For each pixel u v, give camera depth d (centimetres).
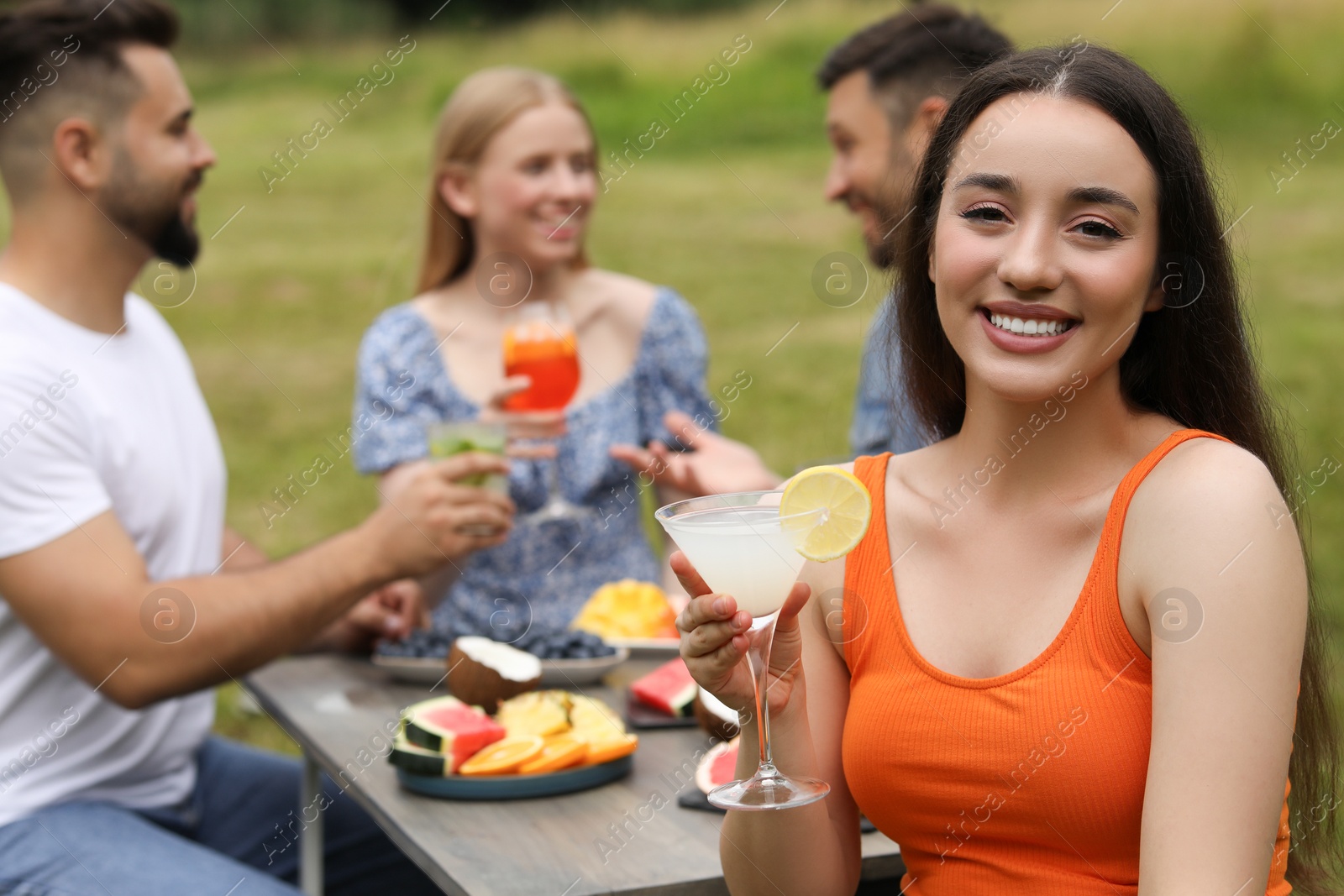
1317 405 632
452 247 356
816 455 613
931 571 166
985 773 153
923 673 160
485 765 195
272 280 1010
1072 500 159
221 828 265
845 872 171
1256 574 144
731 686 156
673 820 187
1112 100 151
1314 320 768
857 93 301
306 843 245
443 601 330
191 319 923
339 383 804
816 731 171
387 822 190
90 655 225
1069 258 149
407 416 338
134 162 255
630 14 1634
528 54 1575
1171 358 166
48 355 241
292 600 230
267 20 1659
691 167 1279
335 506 635
